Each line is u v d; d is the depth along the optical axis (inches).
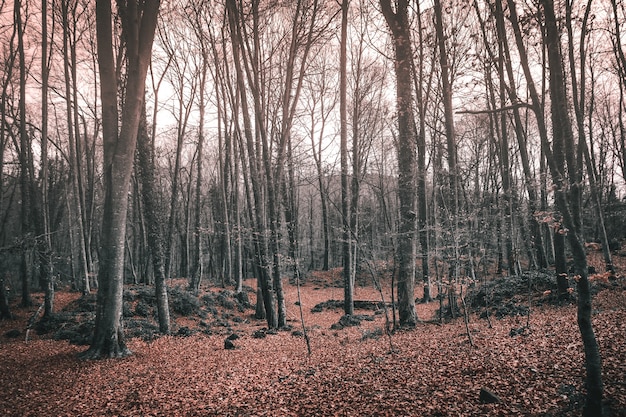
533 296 596.7
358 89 896.9
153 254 611.8
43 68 707.4
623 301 473.4
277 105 855.1
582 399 212.4
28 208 1024.9
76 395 327.6
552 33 194.4
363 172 853.2
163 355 466.6
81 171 999.6
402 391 273.1
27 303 760.3
